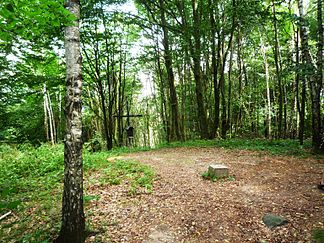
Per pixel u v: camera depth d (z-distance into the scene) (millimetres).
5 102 11992
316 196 5984
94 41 18500
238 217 5344
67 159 4461
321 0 10445
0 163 13031
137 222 5480
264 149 13000
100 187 7977
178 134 21094
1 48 9516
